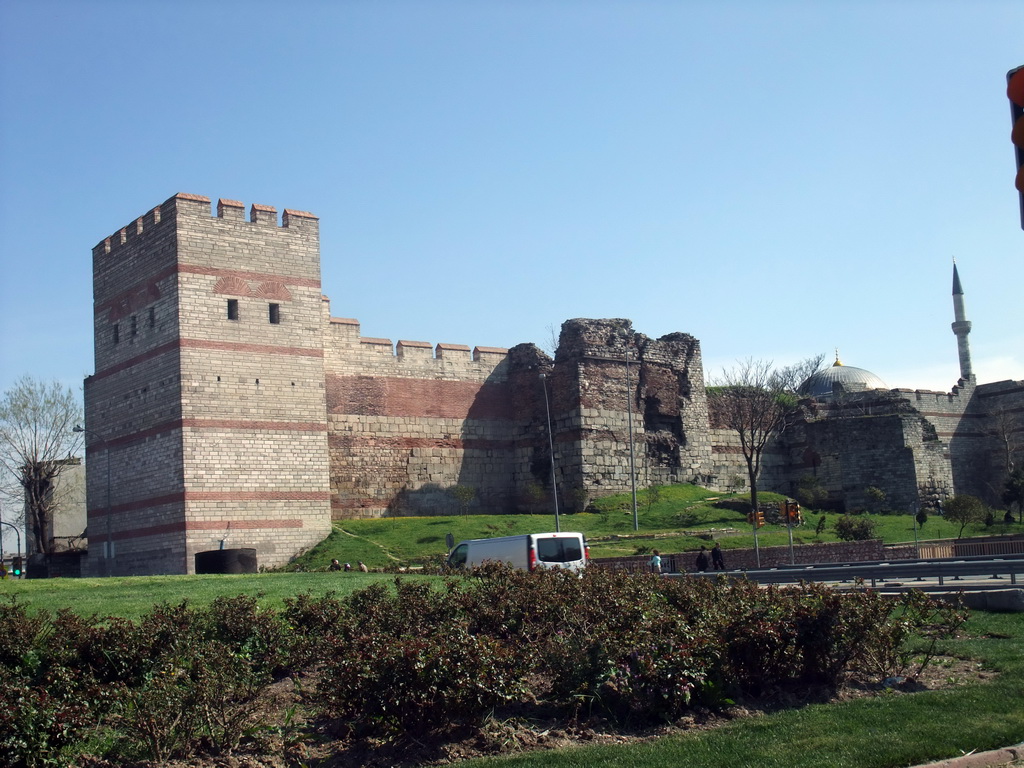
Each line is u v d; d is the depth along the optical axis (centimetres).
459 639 1370
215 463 4625
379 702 1282
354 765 1245
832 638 1493
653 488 5916
